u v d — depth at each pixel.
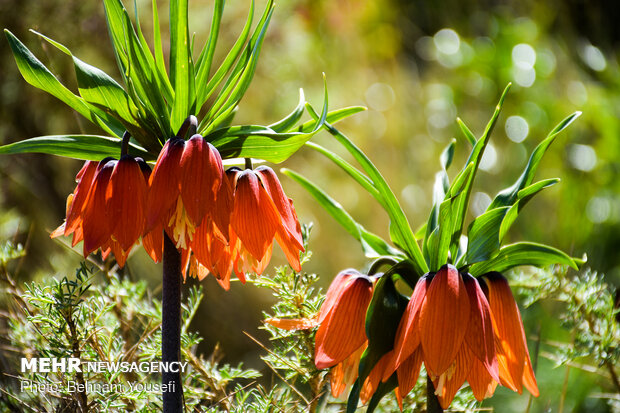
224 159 0.80
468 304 0.76
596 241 1.47
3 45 1.44
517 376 0.78
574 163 1.71
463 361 0.78
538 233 1.56
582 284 0.95
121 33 0.78
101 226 0.75
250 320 1.61
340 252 1.90
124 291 0.92
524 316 1.23
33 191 1.44
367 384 0.80
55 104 1.45
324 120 0.77
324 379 0.86
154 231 0.77
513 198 0.80
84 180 0.77
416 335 0.77
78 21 1.48
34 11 1.45
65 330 0.84
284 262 1.72
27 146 0.76
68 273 1.22
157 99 0.77
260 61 1.82
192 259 0.81
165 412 0.76
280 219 0.78
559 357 0.96
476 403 0.89
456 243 0.79
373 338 0.78
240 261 0.80
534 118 1.91
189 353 0.88
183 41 0.76
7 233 1.27
